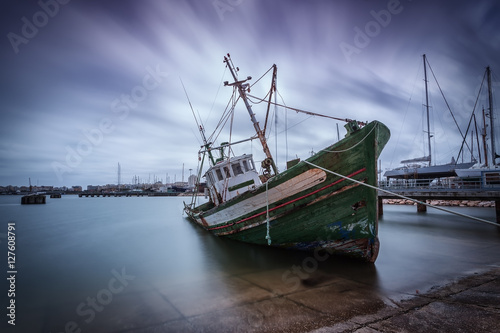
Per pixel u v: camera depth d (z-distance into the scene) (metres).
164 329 5.51
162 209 49.75
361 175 9.08
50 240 18.02
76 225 26.33
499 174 21.19
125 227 24.39
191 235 19.03
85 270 10.58
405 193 22.12
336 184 9.40
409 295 6.68
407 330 4.90
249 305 6.44
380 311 5.78
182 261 11.42
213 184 15.98
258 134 13.22
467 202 28.81
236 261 10.62
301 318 5.62
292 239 10.80
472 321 5.12
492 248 11.76
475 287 7.01
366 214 9.19
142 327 5.63
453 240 13.60
